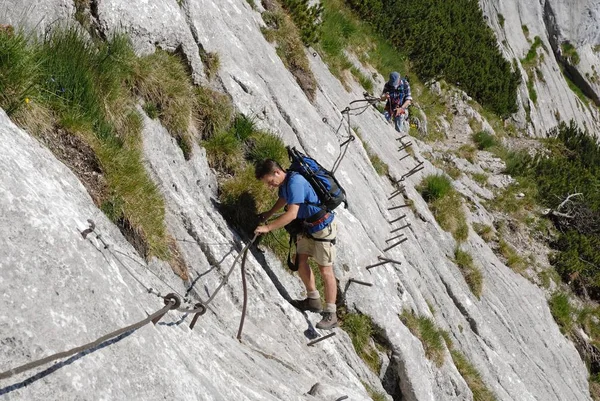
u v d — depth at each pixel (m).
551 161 20.08
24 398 2.47
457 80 22.59
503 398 9.31
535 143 23.39
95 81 5.43
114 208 4.82
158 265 5.02
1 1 5.27
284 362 5.45
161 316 3.47
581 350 14.21
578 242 16.58
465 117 20.97
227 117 7.13
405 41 20.53
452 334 9.45
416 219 11.46
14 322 2.60
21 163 3.33
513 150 20.69
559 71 31.98
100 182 4.84
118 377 2.88
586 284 15.88
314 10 13.02
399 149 13.87
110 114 5.44
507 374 10.00
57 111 4.90
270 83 8.50
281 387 4.71
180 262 5.35
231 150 6.89
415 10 21.72
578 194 18.19
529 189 17.78
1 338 2.53
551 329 13.49
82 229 3.32
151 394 2.99
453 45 22.84
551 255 15.98
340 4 18.75
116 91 5.60
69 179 4.29
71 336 2.78
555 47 33.06
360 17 19.62
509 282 13.13
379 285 7.77
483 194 16.38
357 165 10.07
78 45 5.46
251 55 8.62
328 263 6.24
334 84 13.12
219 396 3.50
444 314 9.60
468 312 10.43
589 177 20.69
